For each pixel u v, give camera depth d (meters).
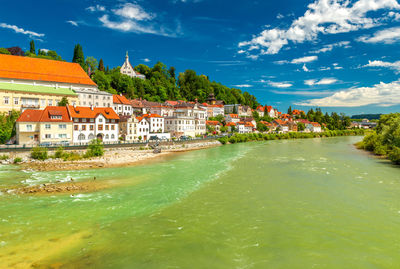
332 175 36.41
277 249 15.92
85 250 15.52
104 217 20.67
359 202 24.28
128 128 77.19
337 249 15.90
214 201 24.86
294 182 32.31
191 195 26.88
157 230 18.44
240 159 53.44
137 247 16.03
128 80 142.88
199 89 184.12
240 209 22.64
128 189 29.16
